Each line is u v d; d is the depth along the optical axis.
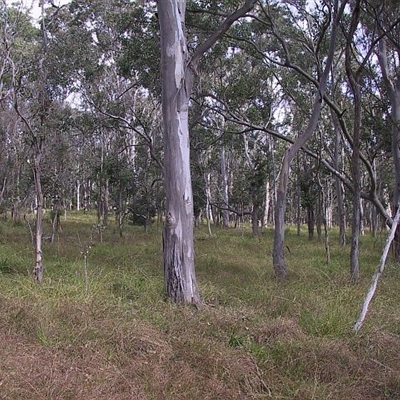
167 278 8.23
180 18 8.41
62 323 6.35
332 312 7.13
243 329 6.55
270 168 27.66
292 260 14.82
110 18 15.73
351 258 11.37
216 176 37.31
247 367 5.26
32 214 27.64
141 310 7.29
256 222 26.41
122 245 16.98
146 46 14.44
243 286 9.75
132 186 23.17
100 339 5.84
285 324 6.55
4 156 21.80
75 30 14.46
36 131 10.34
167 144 8.35
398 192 15.02
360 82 15.06
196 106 17.97
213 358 5.38
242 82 14.86
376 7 11.17
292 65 12.48
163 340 5.94
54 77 12.62
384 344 6.12
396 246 15.04
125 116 18.42
